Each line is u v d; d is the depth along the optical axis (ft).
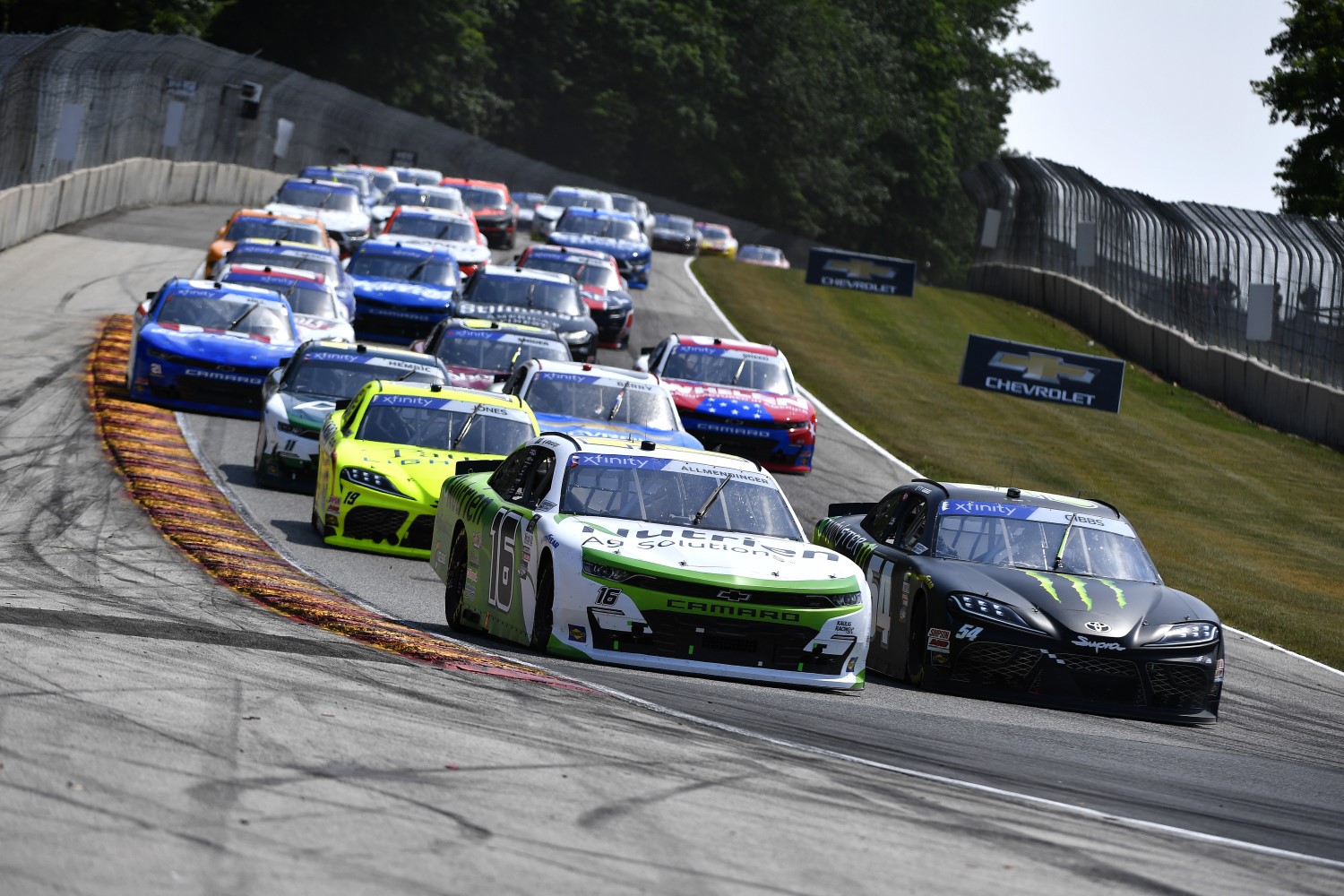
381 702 87.56
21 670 84.23
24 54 424.05
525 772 73.15
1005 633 127.03
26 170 440.45
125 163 549.13
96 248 444.55
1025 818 75.46
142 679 85.92
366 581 154.92
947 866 63.46
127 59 525.75
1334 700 157.48
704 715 97.96
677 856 61.26
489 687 97.55
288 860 56.18
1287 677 169.07
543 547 119.24
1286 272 445.78
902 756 92.12
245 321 262.26
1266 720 137.28
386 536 173.17
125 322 339.98
